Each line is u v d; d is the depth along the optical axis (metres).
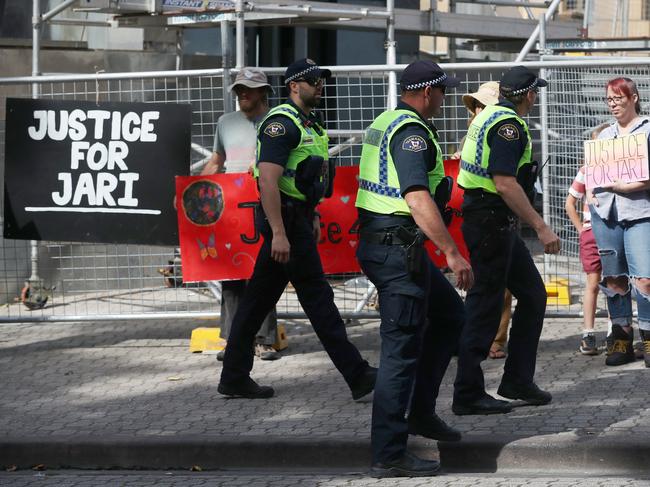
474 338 12.65
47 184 16.55
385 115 11.34
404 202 11.06
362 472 11.68
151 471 12.00
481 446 11.69
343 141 20.16
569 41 24.06
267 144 13.02
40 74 19.97
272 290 13.52
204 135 17.55
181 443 12.03
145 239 16.38
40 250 19.48
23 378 15.08
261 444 11.95
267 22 22.33
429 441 11.87
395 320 11.12
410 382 11.26
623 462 11.36
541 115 18.61
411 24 23.80
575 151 18.58
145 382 14.75
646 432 11.73
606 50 23.73
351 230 16.17
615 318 14.88
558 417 12.48
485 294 12.59
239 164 15.73
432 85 11.27
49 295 19.69
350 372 13.31
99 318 17.38
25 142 16.53
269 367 15.41
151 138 16.25
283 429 12.41
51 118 16.45
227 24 16.95
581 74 18.62
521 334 12.96
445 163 15.98
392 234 11.09
